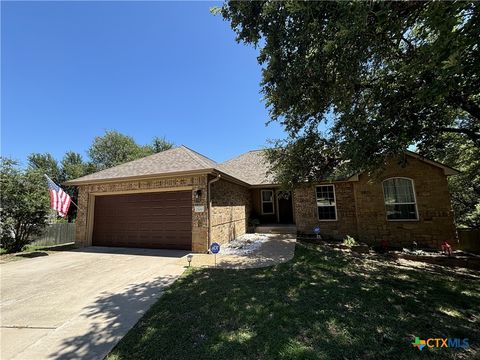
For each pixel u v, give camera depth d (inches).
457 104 219.8
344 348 109.6
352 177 427.8
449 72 118.6
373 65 203.0
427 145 285.1
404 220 397.4
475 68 123.4
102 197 413.7
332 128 305.6
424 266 298.4
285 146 380.8
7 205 371.9
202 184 337.7
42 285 208.5
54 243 534.3
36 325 137.8
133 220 387.2
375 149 242.2
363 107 229.6
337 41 148.9
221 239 371.9
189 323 133.8
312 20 159.6
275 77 203.6
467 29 106.6
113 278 224.5
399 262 313.0
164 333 124.3
